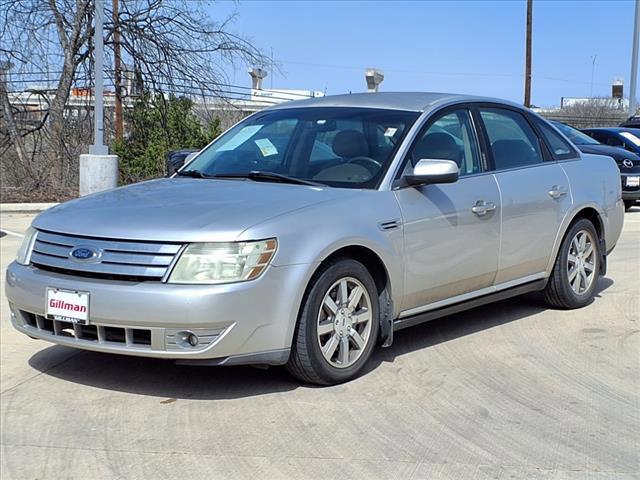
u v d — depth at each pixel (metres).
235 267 4.34
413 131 5.48
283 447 4.01
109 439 4.15
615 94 52.19
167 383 4.96
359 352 4.97
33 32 16.98
